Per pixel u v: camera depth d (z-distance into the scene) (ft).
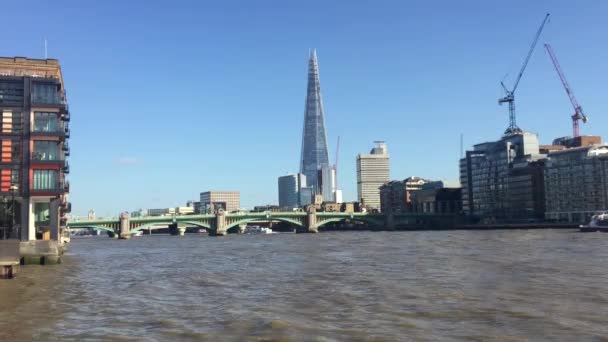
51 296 180.24
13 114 390.83
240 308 147.95
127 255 430.61
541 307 139.23
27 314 143.64
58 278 242.17
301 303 154.30
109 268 297.12
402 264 273.13
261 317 133.18
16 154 388.78
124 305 158.10
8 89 392.27
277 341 107.65
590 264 246.27
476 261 275.59
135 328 123.34
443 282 193.26
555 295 158.10
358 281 203.72
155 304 158.92
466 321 124.06
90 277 245.45
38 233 430.61
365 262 291.99
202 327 123.03
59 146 399.24
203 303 159.12
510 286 178.40
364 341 106.83
